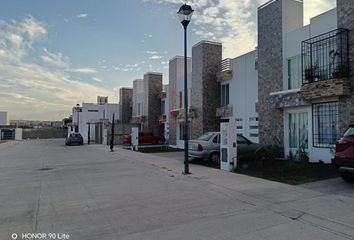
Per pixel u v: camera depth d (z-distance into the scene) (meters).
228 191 9.01
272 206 7.30
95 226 6.05
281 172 11.88
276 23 17.33
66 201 8.13
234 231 5.64
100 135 47.31
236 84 23.56
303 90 14.35
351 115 12.40
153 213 6.88
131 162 17.53
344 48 12.69
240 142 15.56
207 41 26.47
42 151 28.27
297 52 16.03
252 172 12.21
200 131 26.36
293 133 16.28
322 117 14.39
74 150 29.14
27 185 10.59
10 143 47.62
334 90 12.62
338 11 13.02
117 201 8.03
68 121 87.19
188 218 6.48
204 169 13.58
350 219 6.16
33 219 6.56
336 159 9.26
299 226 5.88
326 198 7.83
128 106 54.88
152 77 42.59
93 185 10.36
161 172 13.27
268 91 17.86
